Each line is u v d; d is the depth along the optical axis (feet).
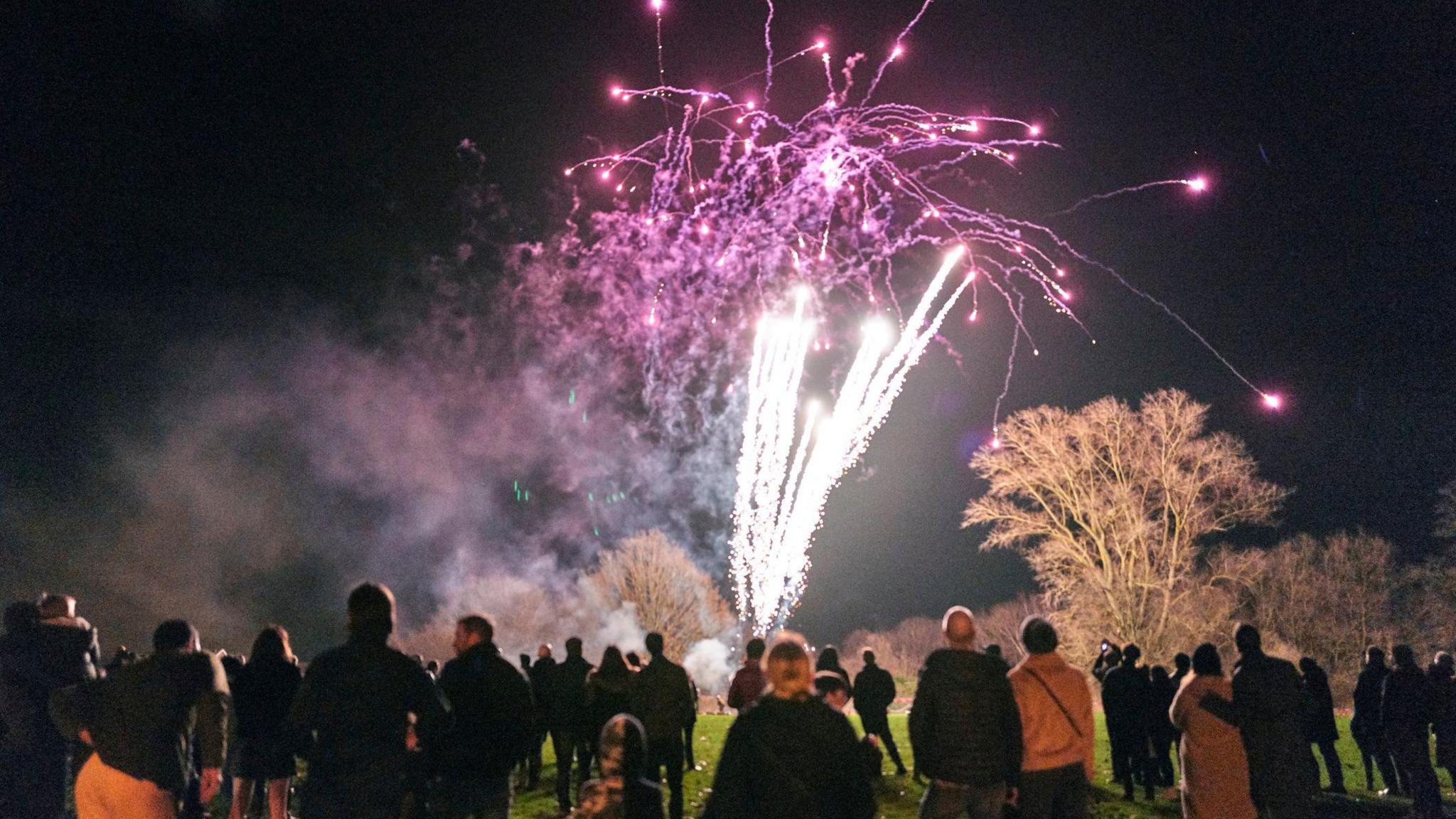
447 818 25.48
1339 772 47.62
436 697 25.38
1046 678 28.40
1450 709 41.22
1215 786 30.30
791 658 19.39
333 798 23.98
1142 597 135.33
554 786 49.83
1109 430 139.03
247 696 33.65
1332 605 156.56
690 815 41.50
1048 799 27.73
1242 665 31.04
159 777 26.08
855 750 19.20
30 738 30.40
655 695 38.09
